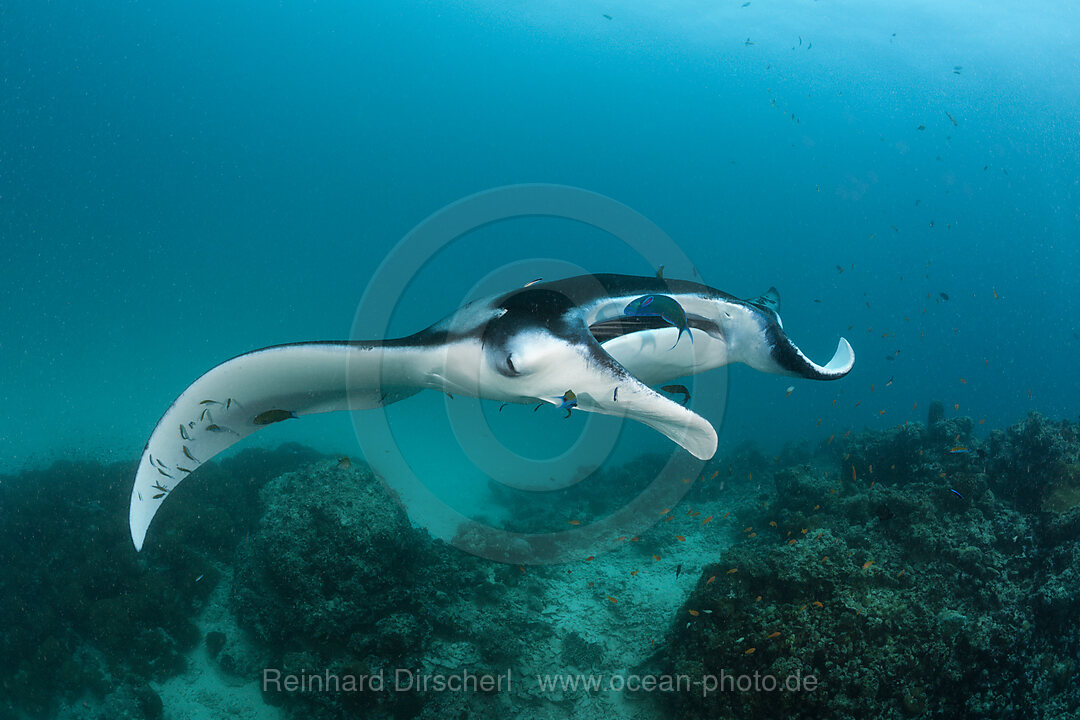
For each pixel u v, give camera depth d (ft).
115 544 23.21
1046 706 15.74
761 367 11.99
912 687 15.11
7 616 20.17
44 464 39.42
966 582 17.52
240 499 27.91
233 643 20.81
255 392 10.14
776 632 15.46
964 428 27.12
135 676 19.29
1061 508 19.52
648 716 17.76
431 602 21.33
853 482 25.39
